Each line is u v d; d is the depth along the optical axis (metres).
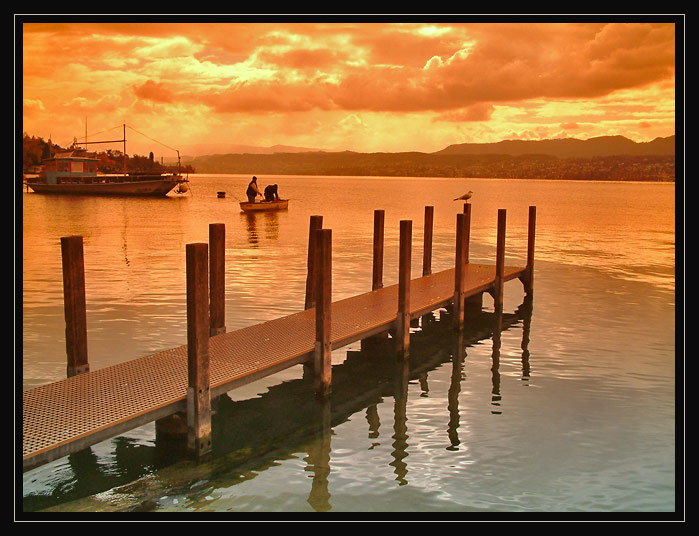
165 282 23.62
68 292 11.10
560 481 9.77
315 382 12.92
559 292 23.89
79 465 10.08
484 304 22.03
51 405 9.70
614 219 58.91
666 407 12.64
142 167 159.88
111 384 10.65
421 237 41.72
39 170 99.75
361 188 158.88
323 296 12.63
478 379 14.41
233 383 10.97
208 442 10.41
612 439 11.17
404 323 15.59
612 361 15.55
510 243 39.28
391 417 12.23
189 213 59.78
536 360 15.70
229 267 27.73
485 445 10.97
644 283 25.55
